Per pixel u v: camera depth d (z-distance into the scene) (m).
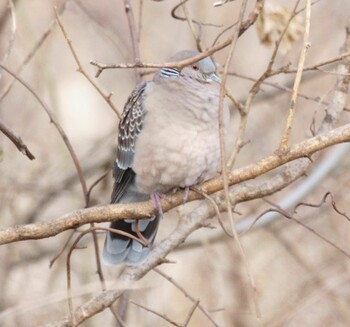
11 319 12.01
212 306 12.95
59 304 12.05
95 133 15.95
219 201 9.38
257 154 14.29
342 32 14.83
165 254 9.43
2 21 12.74
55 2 12.24
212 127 9.78
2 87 13.62
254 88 9.57
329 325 13.07
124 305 10.30
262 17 10.51
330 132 8.02
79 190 13.88
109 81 15.23
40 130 14.05
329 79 14.61
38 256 13.10
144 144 9.90
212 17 14.70
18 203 13.71
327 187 14.12
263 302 12.91
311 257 13.72
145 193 10.32
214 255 12.64
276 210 9.08
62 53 15.48
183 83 9.87
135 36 10.30
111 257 10.10
